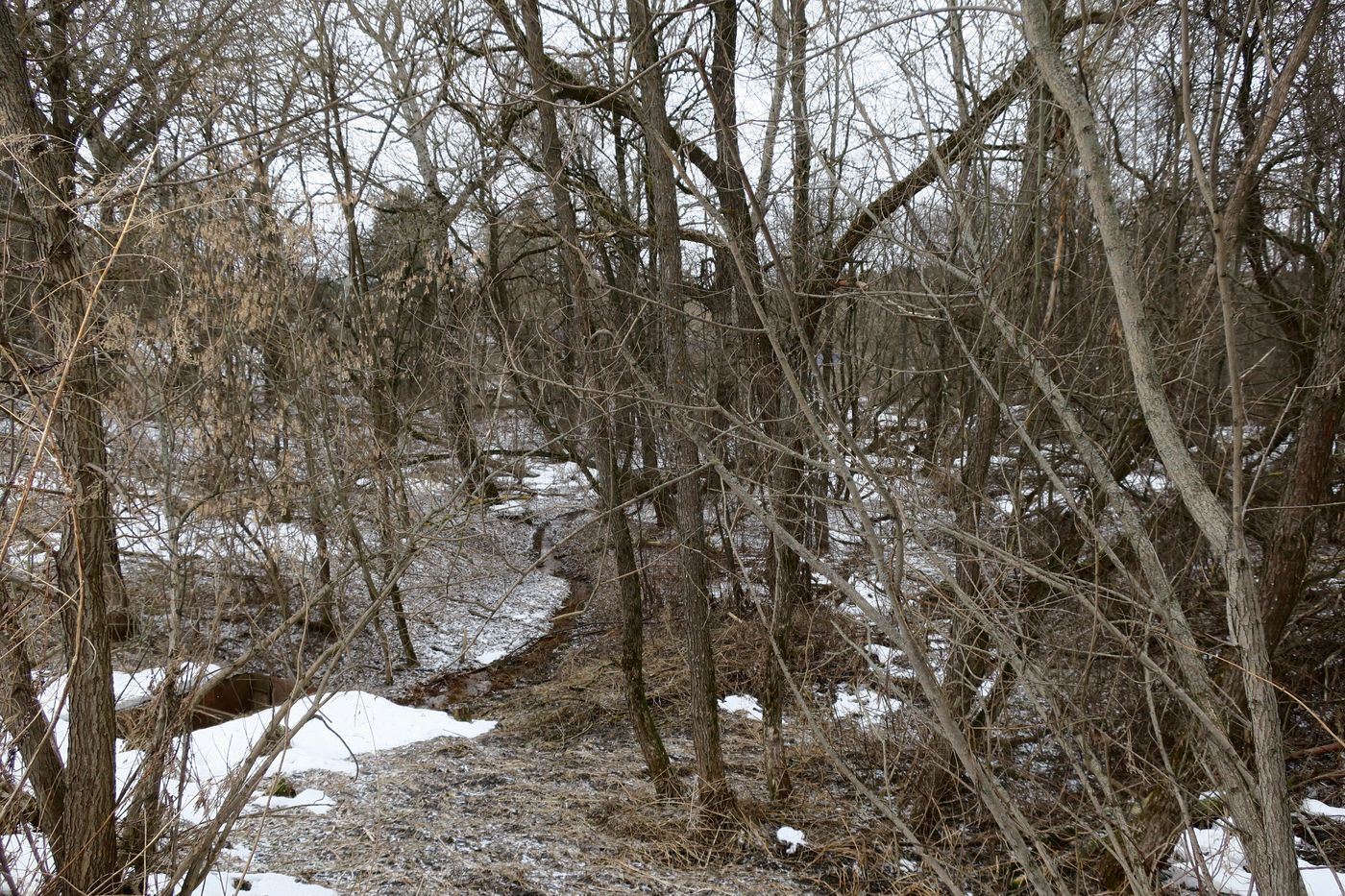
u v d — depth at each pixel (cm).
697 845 586
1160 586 264
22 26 504
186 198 437
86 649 315
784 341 555
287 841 565
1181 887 489
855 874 540
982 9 259
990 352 513
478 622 1162
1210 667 473
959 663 506
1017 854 279
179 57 677
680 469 593
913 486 490
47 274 320
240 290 507
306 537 648
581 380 589
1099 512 533
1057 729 325
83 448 321
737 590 980
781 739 638
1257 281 739
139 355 398
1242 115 553
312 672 363
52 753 336
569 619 1199
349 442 690
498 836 591
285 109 816
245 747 685
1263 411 643
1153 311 491
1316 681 666
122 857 334
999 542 539
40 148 326
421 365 901
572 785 692
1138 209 511
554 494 1083
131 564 655
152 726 379
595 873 548
